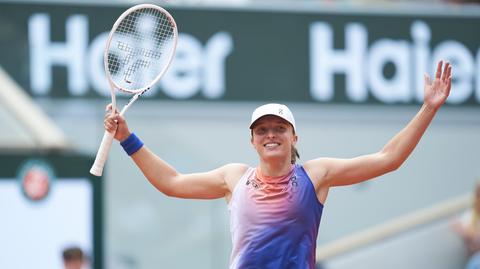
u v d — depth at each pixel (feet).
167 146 147.74
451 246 153.17
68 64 146.92
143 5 69.72
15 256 140.46
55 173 142.31
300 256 61.00
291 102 151.64
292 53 151.84
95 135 145.89
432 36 156.15
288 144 61.67
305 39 152.35
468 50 157.07
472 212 153.48
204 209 146.82
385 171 63.62
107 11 147.54
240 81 150.41
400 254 152.25
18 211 141.08
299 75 151.84
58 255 141.38
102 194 144.25
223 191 64.34
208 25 149.69
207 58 149.59
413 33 155.63
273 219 60.95
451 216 153.89
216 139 149.07
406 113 154.61
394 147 63.62
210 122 148.97
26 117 142.72
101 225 143.74
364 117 153.28
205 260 146.72
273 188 61.62
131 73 75.41
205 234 146.82
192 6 149.18
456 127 156.15
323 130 151.94
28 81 146.00
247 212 61.52
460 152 156.04
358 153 152.97
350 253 150.71
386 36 154.92
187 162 148.36
